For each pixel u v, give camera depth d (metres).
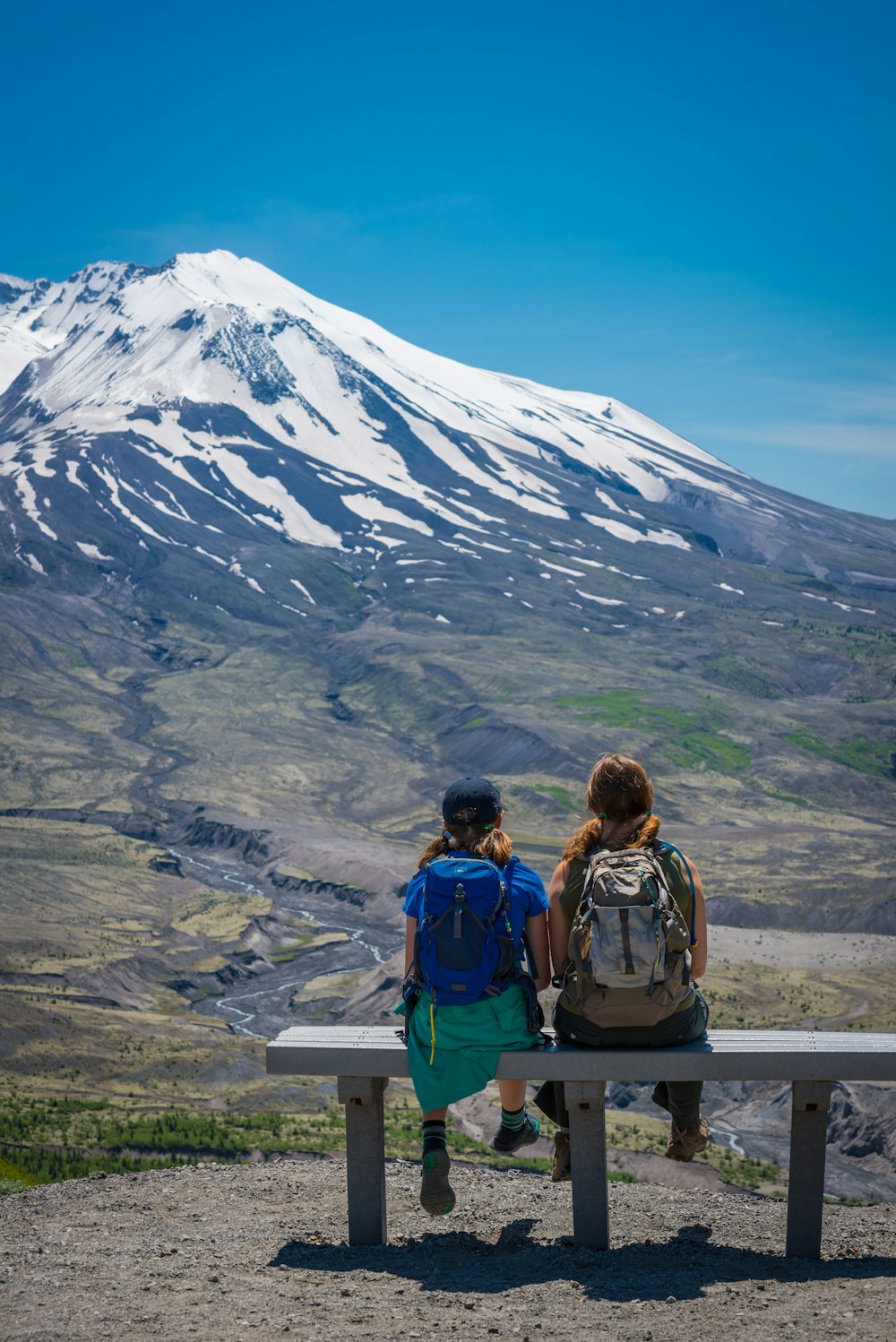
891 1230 7.96
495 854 6.73
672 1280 6.21
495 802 6.87
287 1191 8.90
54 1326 5.41
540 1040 6.77
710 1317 5.48
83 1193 8.91
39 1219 8.06
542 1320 5.45
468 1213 8.21
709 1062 6.49
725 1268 6.54
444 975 6.39
